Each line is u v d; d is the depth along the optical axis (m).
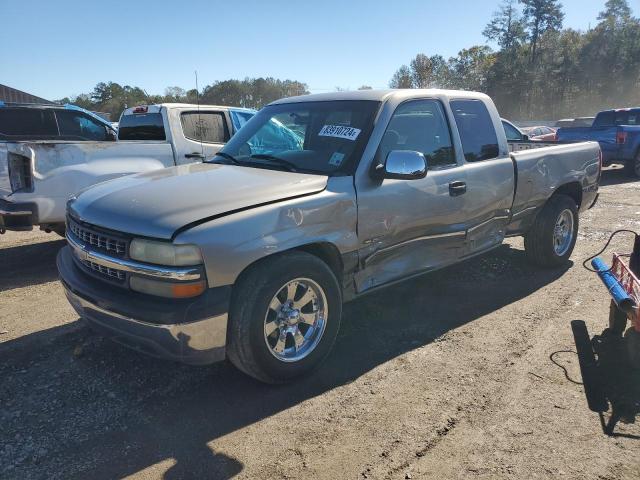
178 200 3.19
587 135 13.99
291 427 3.01
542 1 70.75
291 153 4.04
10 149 5.93
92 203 3.46
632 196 10.72
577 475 2.61
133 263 3.02
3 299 5.16
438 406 3.20
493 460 2.72
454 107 4.59
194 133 7.66
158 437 2.94
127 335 3.09
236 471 2.67
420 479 2.60
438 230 4.30
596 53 70.06
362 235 3.71
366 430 2.98
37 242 7.57
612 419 3.05
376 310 4.63
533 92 71.31
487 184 4.67
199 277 2.93
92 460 2.75
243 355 3.15
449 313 4.57
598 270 4.25
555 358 3.76
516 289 5.14
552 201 5.55
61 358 3.85
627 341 3.54
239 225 3.06
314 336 3.52
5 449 2.83
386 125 3.93
